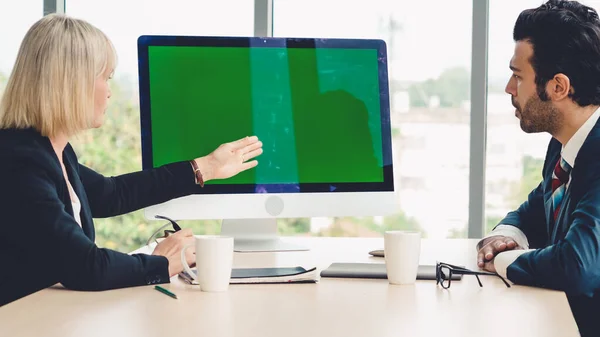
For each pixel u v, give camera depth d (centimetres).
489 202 315
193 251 164
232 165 200
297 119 208
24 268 153
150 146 205
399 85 318
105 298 138
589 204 160
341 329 114
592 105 181
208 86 206
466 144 315
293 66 208
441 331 113
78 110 171
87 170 200
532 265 154
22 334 109
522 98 187
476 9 306
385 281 159
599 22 179
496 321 121
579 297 165
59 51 169
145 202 199
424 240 234
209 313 125
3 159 157
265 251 205
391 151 210
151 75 204
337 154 208
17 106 167
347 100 209
